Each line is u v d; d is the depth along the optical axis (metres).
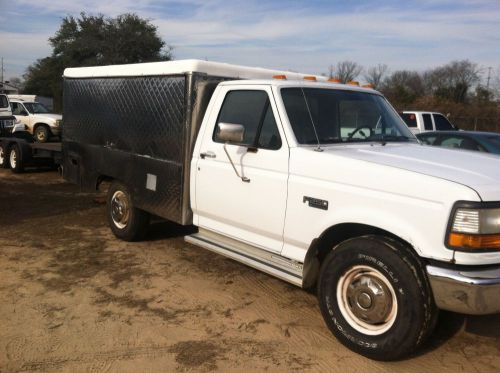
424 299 3.56
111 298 5.01
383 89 48.16
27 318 4.52
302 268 4.44
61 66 38.66
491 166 3.98
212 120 5.25
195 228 7.57
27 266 5.86
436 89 54.69
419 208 3.55
